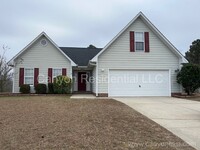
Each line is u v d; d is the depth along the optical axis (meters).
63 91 19.52
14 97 16.67
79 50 25.72
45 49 20.62
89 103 12.60
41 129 6.91
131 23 18.56
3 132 6.59
